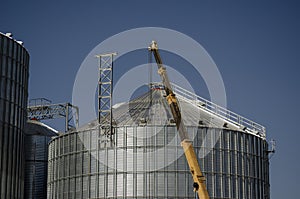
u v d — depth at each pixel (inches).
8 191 3420.3
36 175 4266.7
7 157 3435.0
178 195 3462.1
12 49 3558.1
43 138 4352.9
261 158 3818.9
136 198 3464.6
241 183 3651.6
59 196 3740.2
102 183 3548.2
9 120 3479.3
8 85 3499.0
